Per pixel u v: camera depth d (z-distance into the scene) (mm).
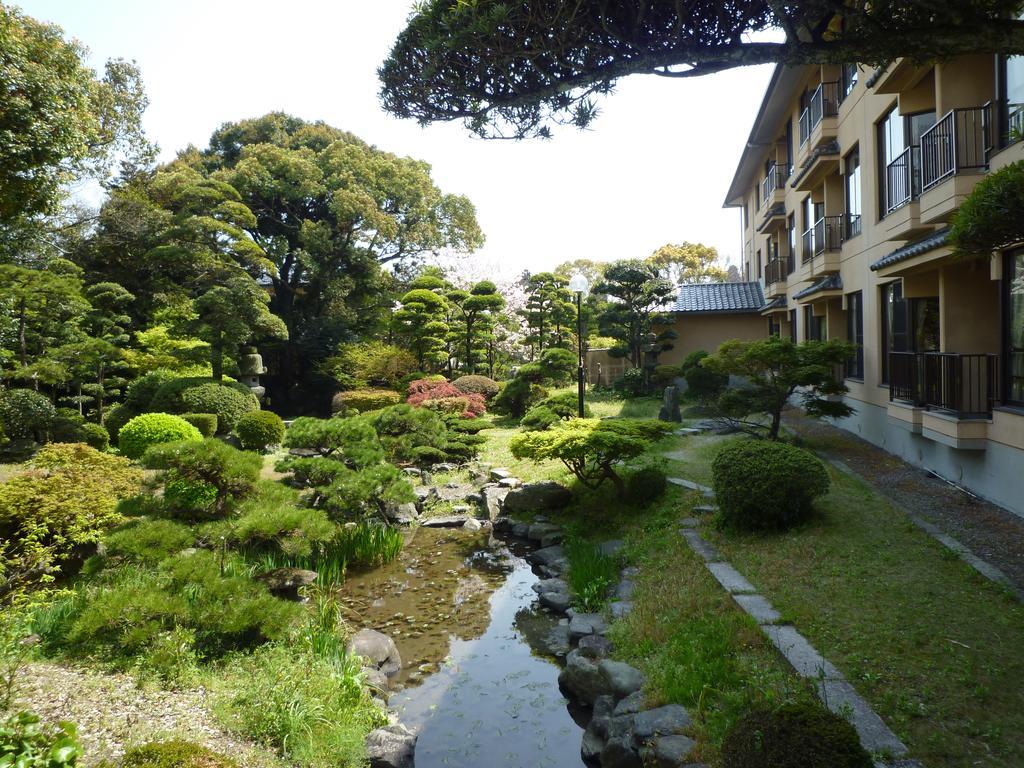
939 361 7953
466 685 5637
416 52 3896
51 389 16469
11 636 4766
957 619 4645
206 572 5867
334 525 7934
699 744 3850
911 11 3420
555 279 21969
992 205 4258
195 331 17000
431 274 27250
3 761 2678
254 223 18531
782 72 13492
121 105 19984
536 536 9203
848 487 8070
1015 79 6730
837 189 13039
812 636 4680
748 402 10820
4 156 6754
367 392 18906
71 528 6320
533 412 14094
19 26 7781
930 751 3383
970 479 7520
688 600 5773
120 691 4445
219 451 7770
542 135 4160
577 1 3379
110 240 20062
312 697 4621
